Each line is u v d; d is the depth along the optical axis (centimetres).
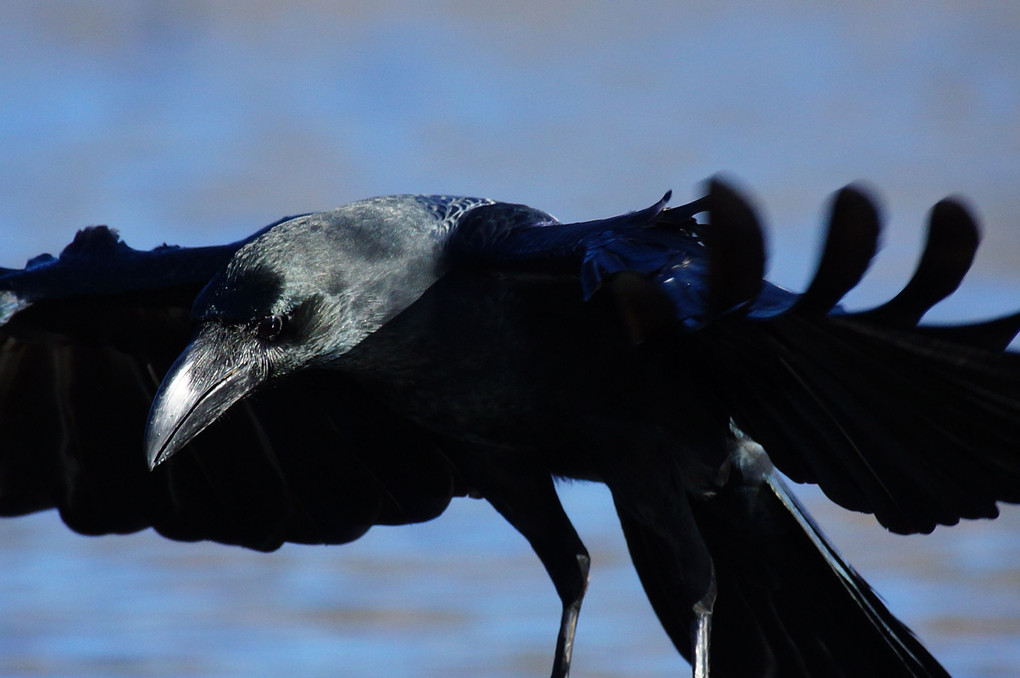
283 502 1068
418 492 1041
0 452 1055
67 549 1499
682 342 845
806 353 784
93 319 986
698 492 926
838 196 649
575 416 905
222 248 946
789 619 970
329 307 881
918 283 684
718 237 657
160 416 849
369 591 1413
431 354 896
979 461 798
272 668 1255
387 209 913
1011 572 1445
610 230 820
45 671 1241
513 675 1256
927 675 931
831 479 867
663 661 1283
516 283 870
